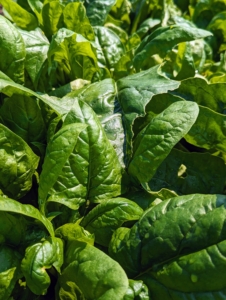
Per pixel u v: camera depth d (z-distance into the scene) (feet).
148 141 1.00
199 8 1.67
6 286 0.91
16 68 1.15
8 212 0.96
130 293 0.88
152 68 1.22
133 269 0.95
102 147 1.01
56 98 1.16
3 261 0.93
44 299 1.05
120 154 1.11
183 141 1.35
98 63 1.34
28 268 0.87
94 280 0.85
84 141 0.99
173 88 1.13
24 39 1.27
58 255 0.92
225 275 0.84
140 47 1.38
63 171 0.99
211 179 1.15
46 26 1.40
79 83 1.28
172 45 1.30
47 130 1.16
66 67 1.34
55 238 0.94
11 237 0.96
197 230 0.89
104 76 1.33
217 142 1.15
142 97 1.14
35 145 1.13
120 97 1.18
